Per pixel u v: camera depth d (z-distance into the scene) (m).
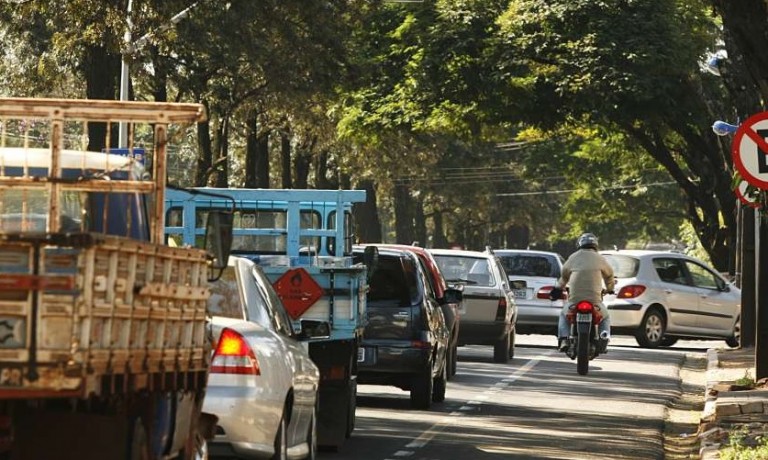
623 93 110.12
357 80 95.50
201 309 20.22
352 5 93.25
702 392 58.94
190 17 85.12
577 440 40.84
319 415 36.59
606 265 61.31
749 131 39.22
